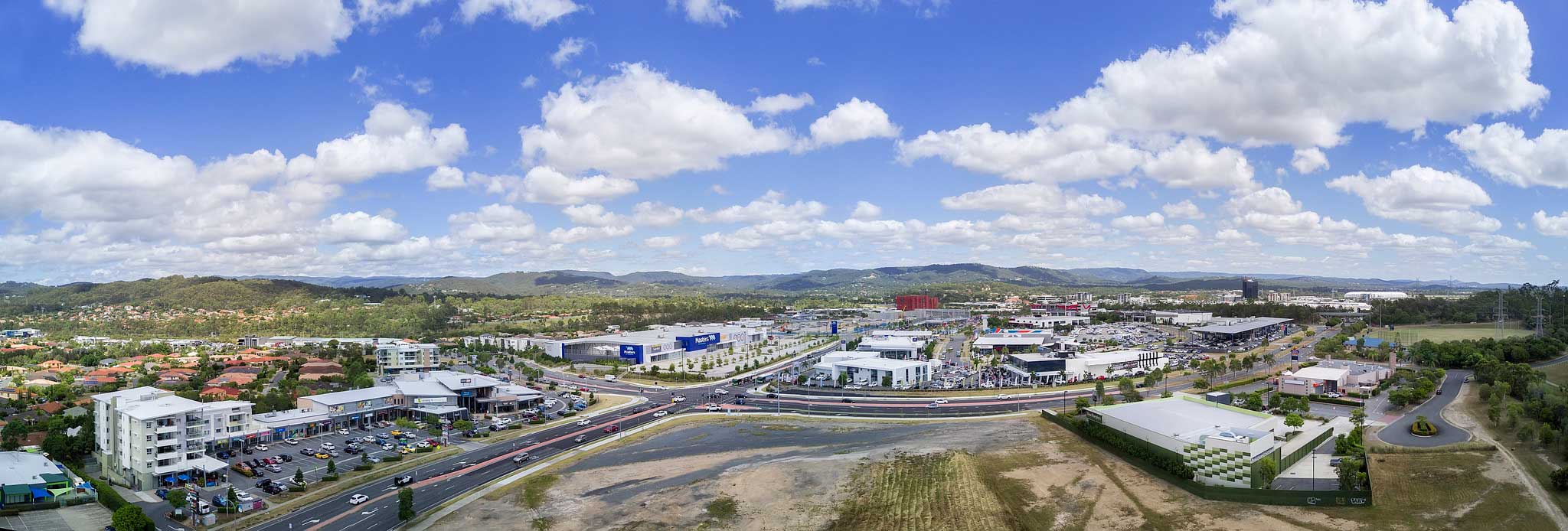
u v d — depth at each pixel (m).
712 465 153.12
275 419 183.25
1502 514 109.00
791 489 135.50
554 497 134.38
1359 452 142.38
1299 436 149.75
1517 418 157.00
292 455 166.62
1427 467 132.38
